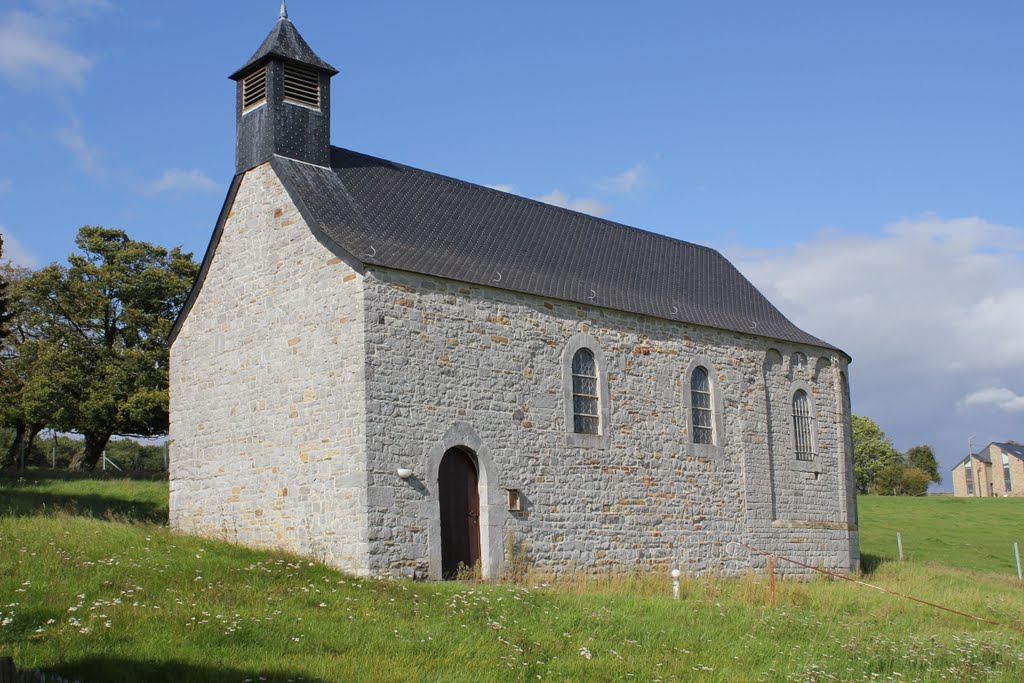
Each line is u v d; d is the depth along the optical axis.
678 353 25.73
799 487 28.61
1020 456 86.81
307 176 21.80
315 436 19.80
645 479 24.08
